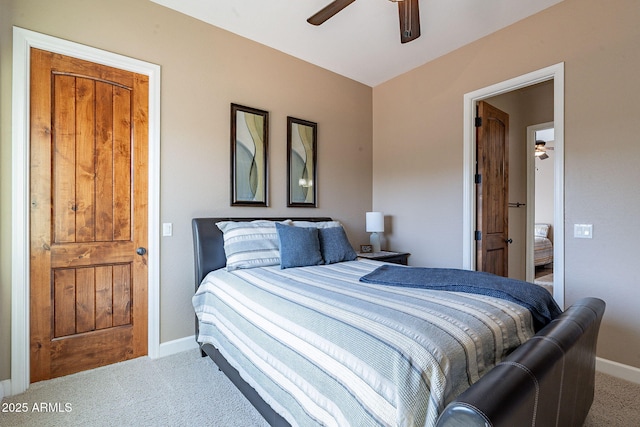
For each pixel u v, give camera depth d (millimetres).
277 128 3225
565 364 1098
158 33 2502
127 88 2393
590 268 2314
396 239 3830
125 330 2389
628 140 2150
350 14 2613
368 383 1004
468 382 1031
